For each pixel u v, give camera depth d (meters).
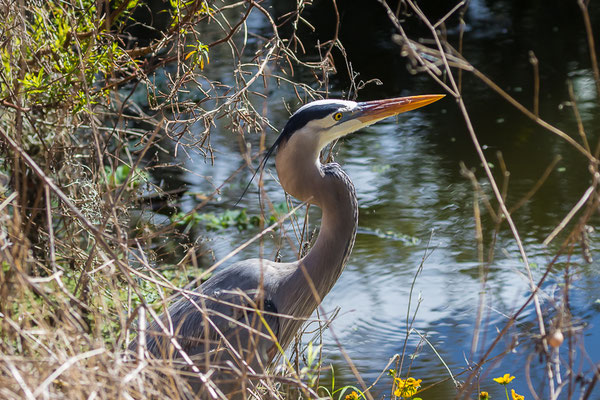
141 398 3.55
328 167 5.92
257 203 13.36
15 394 3.37
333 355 9.03
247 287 5.66
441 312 10.01
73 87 6.57
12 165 6.95
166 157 14.81
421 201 13.52
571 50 22.09
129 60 6.85
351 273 11.11
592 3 26.72
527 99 18.56
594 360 8.55
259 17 23.64
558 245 11.60
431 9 27.20
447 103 18.98
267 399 5.33
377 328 9.66
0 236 4.17
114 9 6.88
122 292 6.91
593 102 17.89
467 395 4.49
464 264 11.26
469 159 15.35
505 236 12.09
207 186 13.89
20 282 4.05
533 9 26.77
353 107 5.83
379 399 7.92
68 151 7.50
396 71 21.22
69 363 3.27
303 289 5.80
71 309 3.95
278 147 5.93
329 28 25.31
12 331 4.01
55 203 7.89
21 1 5.97
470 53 22.52
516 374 8.41
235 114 6.90
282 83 19.22
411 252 11.70
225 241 11.86
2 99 6.24
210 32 21.80
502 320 9.70
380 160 15.43
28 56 6.89
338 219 5.84
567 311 4.21
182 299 5.86
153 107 7.07
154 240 11.39
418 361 8.91
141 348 3.77
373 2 27.81
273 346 5.77
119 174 12.00
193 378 5.38
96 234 3.97
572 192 13.52
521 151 15.57
